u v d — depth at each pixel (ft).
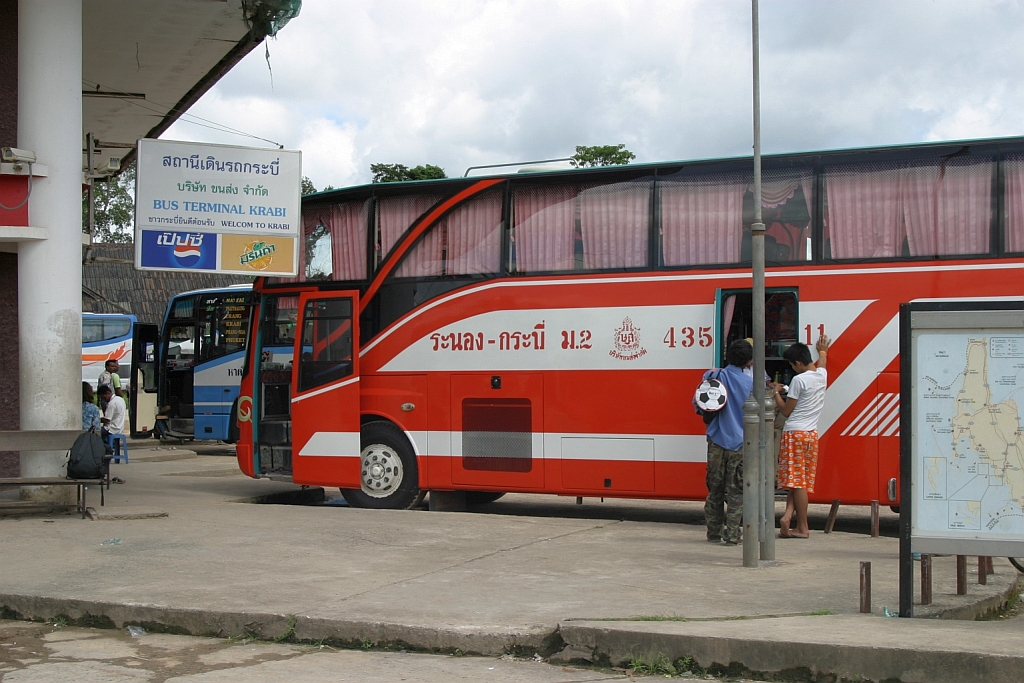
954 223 33.91
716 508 31.37
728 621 20.49
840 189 35.17
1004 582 24.72
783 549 30.32
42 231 38.14
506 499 49.32
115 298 126.11
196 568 26.68
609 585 24.58
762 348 27.96
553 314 38.42
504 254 39.37
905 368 21.02
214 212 40.42
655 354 36.96
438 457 39.99
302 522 35.01
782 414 33.01
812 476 32.86
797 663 18.21
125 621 22.52
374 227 41.50
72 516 36.09
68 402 38.81
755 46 28.91
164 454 73.00
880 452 34.01
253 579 25.29
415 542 31.07
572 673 19.13
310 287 42.65
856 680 17.84
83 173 45.34
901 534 21.02
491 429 39.17
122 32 49.32
